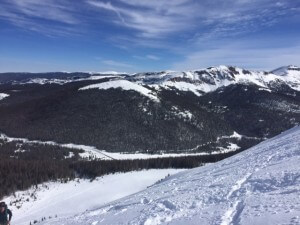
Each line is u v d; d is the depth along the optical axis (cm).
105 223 1919
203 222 1327
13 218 7712
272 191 1559
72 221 2364
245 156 3803
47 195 9569
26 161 12850
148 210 1895
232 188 1895
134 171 12350
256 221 1135
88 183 10756
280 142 3794
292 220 1046
